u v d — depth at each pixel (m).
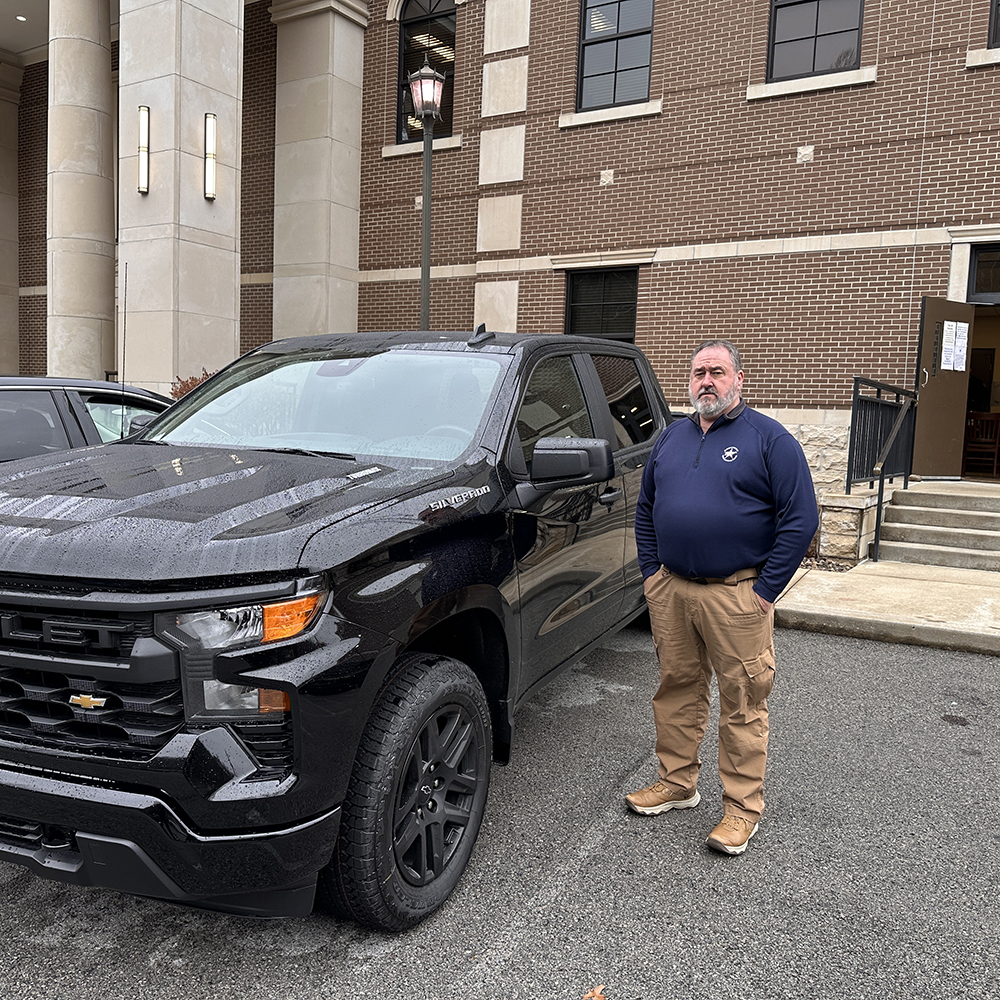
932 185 9.45
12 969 2.32
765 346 10.44
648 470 3.19
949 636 5.63
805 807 3.38
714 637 2.97
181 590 2.03
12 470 2.76
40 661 2.08
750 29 10.27
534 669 3.32
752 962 2.41
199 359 10.58
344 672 2.14
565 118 11.46
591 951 2.44
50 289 11.70
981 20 9.12
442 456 2.99
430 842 2.58
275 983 2.28
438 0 12.63
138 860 2.00
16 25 16.14
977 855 3.03
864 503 7.69
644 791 3.32
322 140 12.80
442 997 2.24
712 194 10.64
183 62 10.16
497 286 12.14
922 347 9.16
